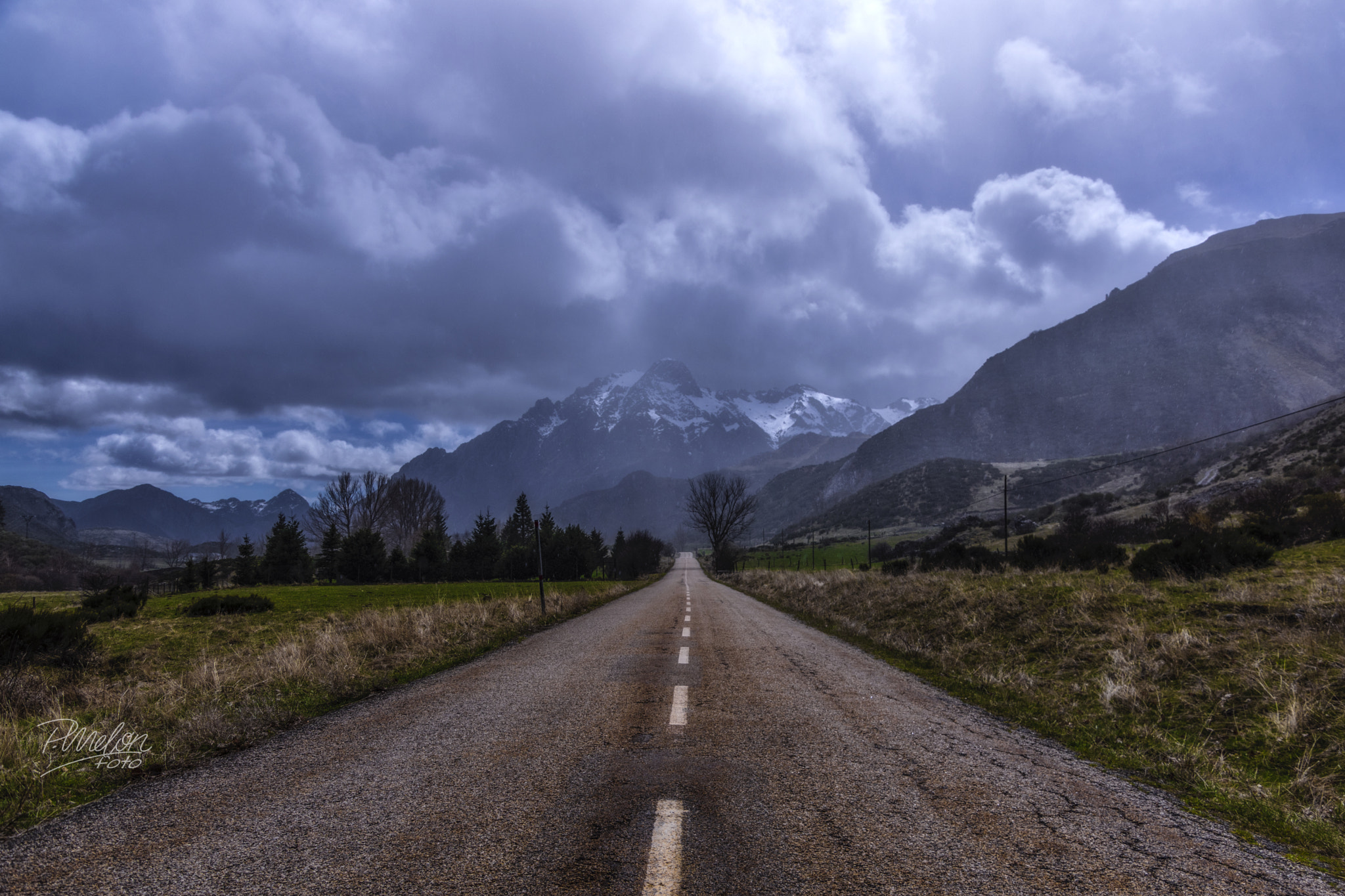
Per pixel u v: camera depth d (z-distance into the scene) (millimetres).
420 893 2826
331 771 4652
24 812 3990
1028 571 20734
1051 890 2859
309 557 62688
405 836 3451
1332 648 6984
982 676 8188
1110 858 3205
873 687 7766
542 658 10234
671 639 12602
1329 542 18422
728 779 4371
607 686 7762
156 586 66938
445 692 7602
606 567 87625
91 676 10672
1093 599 10938
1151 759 5039
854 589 21141
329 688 7809
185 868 3125
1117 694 6809
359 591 37906
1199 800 4145
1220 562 13445
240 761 5008
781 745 5211
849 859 3139
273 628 19156
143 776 4711
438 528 69688
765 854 3188
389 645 11922
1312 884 2982
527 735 5551
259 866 3119
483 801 3967
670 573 87875
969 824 3600
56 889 2936
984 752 5090
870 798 4016
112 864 3178
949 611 12992
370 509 82062
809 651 10922
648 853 3195
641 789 4160
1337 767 4707
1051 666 8586
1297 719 5477
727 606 23109
